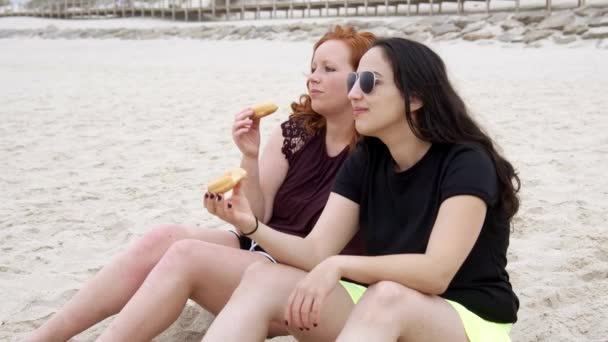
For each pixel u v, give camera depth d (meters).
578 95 9.56
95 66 17.98
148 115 9.38
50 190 5.64
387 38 2.30
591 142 6.62
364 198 2.44
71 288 3.53
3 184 5.89
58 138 7.88
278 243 2.35
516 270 3.65
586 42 16.41
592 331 3.01
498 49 17.02
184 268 2.39
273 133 2.97
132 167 6.40
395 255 2.17
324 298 2.13
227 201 2.28
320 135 2.88
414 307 2.07
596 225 4.29
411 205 2.31
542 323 3.07
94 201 5.27
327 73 2.74
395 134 2.30
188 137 7.71
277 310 2.22
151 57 20.48
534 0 27.28
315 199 2.82
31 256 4.07
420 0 26.84
